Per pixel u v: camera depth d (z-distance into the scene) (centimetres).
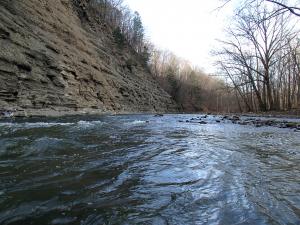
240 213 291
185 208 301
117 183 379
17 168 422
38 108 1358
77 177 395
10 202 297
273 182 402
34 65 1534
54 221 259
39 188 343
